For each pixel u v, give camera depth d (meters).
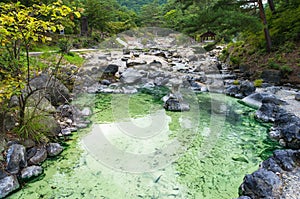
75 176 3.38
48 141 4.07
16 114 4.09
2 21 3.08
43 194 2.99
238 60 10.98
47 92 5.05
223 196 3.03
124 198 2.98
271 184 2.91
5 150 3.42
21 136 3.77
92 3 15.68
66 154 3.92
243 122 5.49
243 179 3.29
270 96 6.56
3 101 3.89
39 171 3.39
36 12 3.43
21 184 3.14
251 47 11.28
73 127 4.84
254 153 4.11
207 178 3.42
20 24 3.25
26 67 4.57
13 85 3.55
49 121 4.37
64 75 6.38
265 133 4.91
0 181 2.99
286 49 9.34
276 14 11.34
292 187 2.95
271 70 8.53
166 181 3.34
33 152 3.69
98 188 3.16
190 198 3.00
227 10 9.15
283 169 3.37
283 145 4.36
